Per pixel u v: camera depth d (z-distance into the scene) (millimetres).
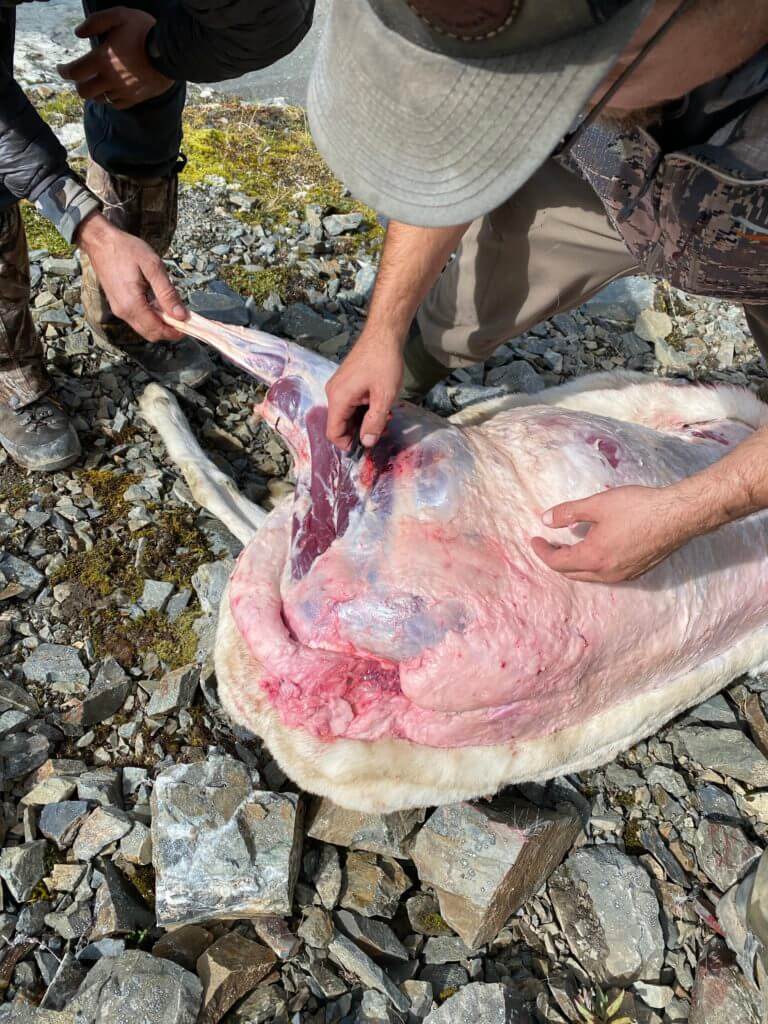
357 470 986
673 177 879
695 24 670
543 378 1729
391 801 989
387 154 637
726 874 1052
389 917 982
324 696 982
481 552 939
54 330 1530
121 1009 818
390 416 1011
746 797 1153
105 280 1114
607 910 1005
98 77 1132
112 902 913
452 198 630
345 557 951
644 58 675
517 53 578
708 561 1055
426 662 916
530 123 594
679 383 1316
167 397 1388
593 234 1230
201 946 914
